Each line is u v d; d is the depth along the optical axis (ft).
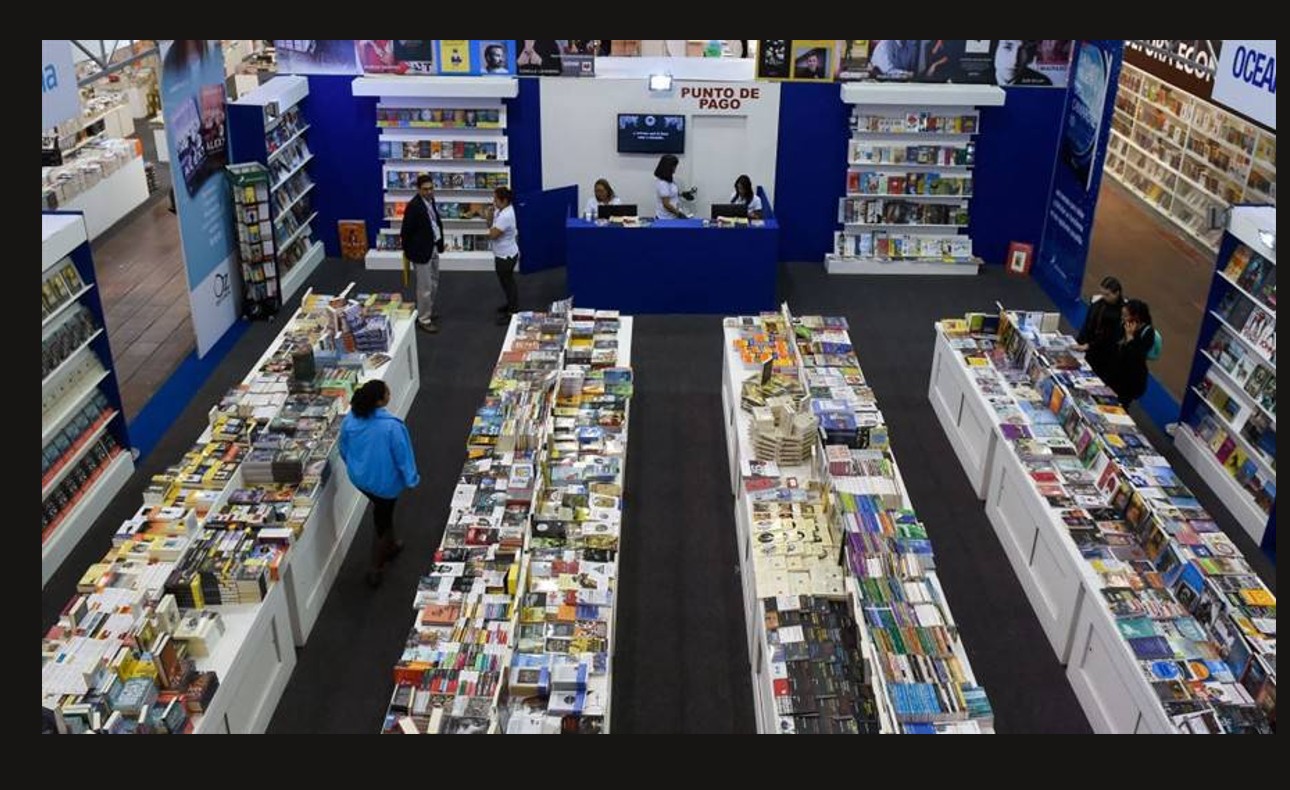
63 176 45.39
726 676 22.34
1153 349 28.91
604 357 30.27
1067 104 41.98
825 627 20.10
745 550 24.32
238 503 23.11
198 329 35.73
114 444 28.91
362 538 26.78
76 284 26.63
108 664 18.13
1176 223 49.62
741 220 39.55
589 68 42.37
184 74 33.88
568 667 18.98
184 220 34.27
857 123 42.70
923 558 21.50
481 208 43.78
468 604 20.66
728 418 30.76
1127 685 19.47
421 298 38.17
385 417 23.38
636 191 44.52
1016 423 27.07
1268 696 17.98
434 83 41.39
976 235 45.24
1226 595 20.56
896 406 33.60
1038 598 23.99
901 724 17.71
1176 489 24.04
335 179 44.32
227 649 19.47
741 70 44.16
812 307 41.11
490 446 25.91
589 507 23.70
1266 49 28.17
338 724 21.01
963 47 41.78
